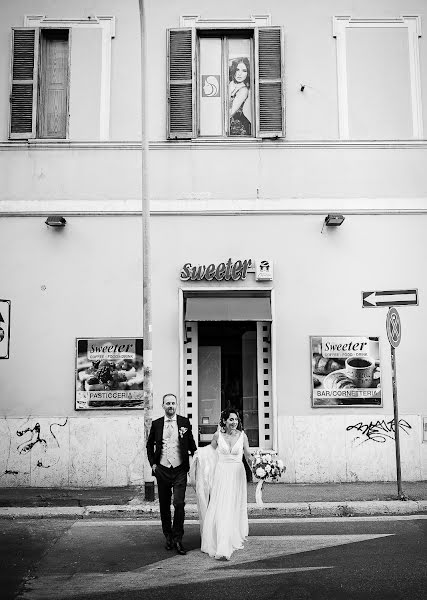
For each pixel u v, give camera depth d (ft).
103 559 25.63
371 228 43.47
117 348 42.37
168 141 43.57
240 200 43.27
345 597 20.76
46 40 45.14
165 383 42.19
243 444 27.30
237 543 26.81
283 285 43.01
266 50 44.39
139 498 36.86
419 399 42.37
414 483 41.16
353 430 42.01
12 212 43.09
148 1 44.86
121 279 42.88
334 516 33.83
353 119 44.06
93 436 41.60
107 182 43.42
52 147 43.62
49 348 42.42
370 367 42.50
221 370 43.57
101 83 44.09
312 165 43.65
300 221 43.39
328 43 44.65
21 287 42.86
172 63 44.29
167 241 43.14
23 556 26.08
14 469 41.37
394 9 44.88
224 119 44.78
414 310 43.04
